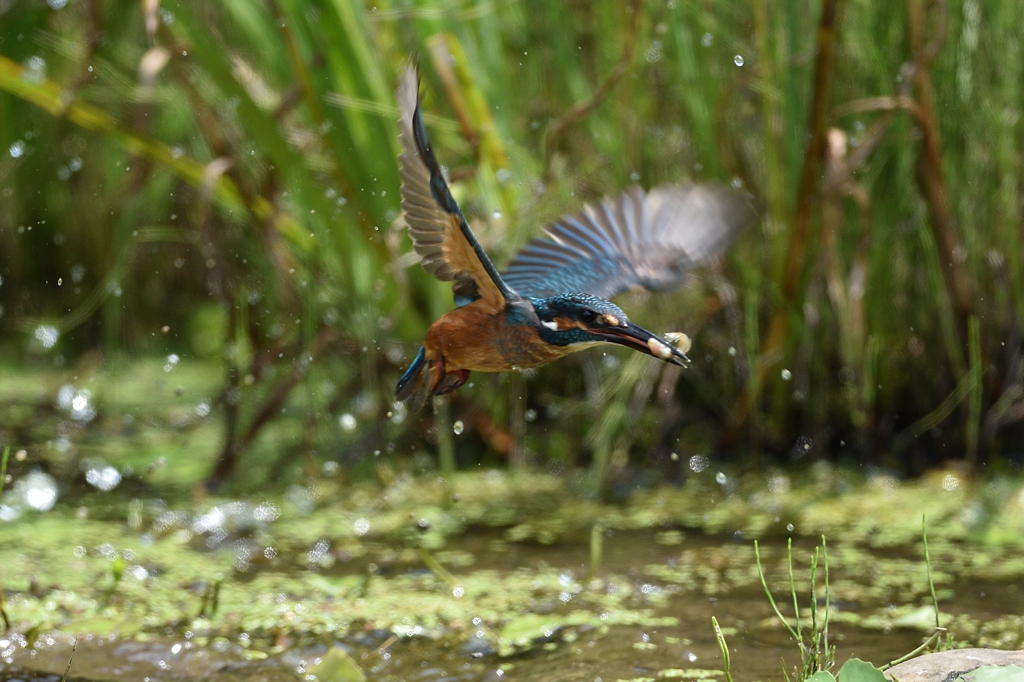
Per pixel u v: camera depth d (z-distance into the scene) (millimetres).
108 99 12398
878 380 11422
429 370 5848
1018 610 7688
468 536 9859
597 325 5672
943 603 7879
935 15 10898
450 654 7238
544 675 6824
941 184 10773
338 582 8633
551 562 9086
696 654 7059
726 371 11828
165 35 10211
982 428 11297
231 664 7094
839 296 10617
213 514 10422
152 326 15453
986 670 5406
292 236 11102
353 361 12070
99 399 14062
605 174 11797
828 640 7211
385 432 11750
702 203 6547
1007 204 10953
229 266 12500
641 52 11477
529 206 10844
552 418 12133
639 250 6508
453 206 5266
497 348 5793
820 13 10234
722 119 10883
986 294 11328
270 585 8609
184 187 13055
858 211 11242
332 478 11508
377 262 10906
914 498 10570
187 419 13516
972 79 10945
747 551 9273
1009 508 10141
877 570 8680
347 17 10352
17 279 15227
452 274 5734
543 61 12305
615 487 11219
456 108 10656
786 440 11703
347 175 10672
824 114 10469
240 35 12484
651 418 11953
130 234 12953
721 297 11484
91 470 11703
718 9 11414
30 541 9609
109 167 14031
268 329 11969
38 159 14539
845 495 10727
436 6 11109
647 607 8000
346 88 10508
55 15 12750
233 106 10258
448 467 10836
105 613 7934
